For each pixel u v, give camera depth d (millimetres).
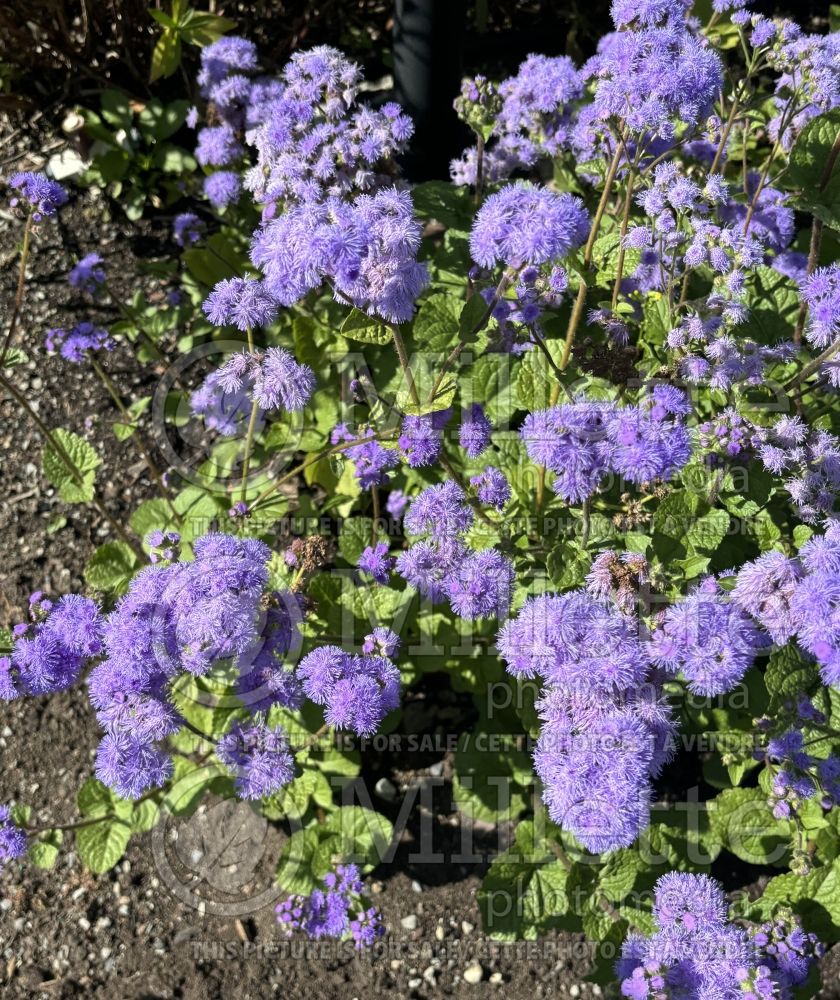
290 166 829
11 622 961
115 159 1114
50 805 899
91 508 1008
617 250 845
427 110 1068
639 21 788
